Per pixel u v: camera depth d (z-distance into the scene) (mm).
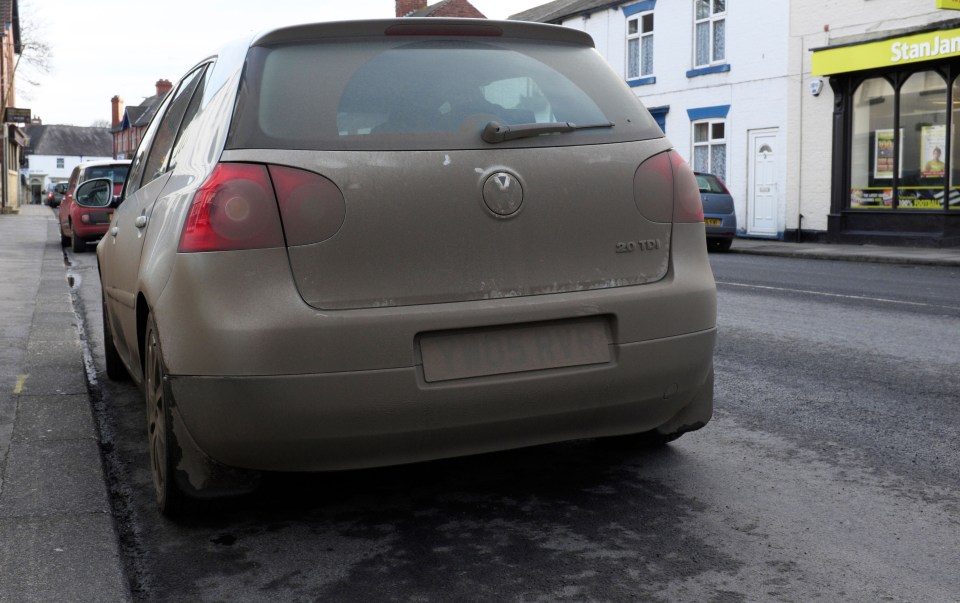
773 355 6566
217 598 2752
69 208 18438
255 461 2998
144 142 5051
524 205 3115
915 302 9641
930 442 4285
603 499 3561
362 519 3385
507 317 3062
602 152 3281
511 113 3215
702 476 3822
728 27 23031
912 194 19000
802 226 21328
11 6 46719
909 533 3186
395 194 2973
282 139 2969
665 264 3371
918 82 18719
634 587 2777
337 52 3170
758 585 2781
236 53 3355
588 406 3223
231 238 2883
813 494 3592
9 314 8188
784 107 21531
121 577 2768
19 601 2604
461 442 3109
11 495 3428
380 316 2924
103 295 5621
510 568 2930
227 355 2852
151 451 3531
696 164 24547
